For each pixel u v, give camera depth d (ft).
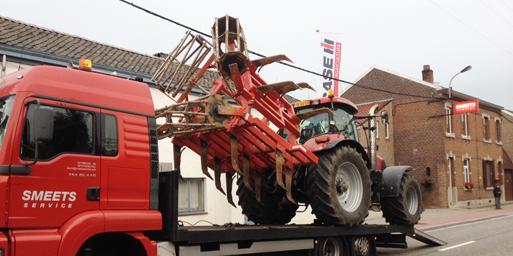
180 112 22.39
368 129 35.68
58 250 16.17
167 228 19.69
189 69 25.44
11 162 15.66
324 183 26.48
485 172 108.58
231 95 24.56
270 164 26.53
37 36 39.63
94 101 18.12
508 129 126.41
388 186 34.35
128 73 40.37
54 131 16.85
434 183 93.61
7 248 15.33
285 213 31.76
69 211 16.79
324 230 26.53
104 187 17.78
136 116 19.26
